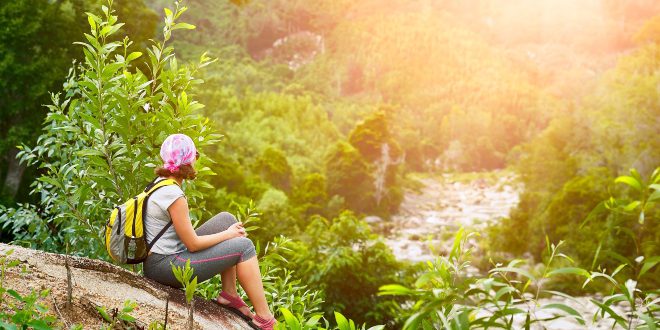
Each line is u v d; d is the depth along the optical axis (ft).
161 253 12.30
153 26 73.87
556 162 111.65
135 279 12.11
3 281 9.80
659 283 56.24
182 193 12.32
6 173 60.90
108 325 10.02
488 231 105.40
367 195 144.36
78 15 65.57
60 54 64.13
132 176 15.15
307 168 161.89
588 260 73.26
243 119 181.37
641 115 106.93
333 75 377.50
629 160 98.68
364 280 40.55
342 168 145.89
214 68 290.35
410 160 248.52
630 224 66.54
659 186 7.97
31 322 7.70
